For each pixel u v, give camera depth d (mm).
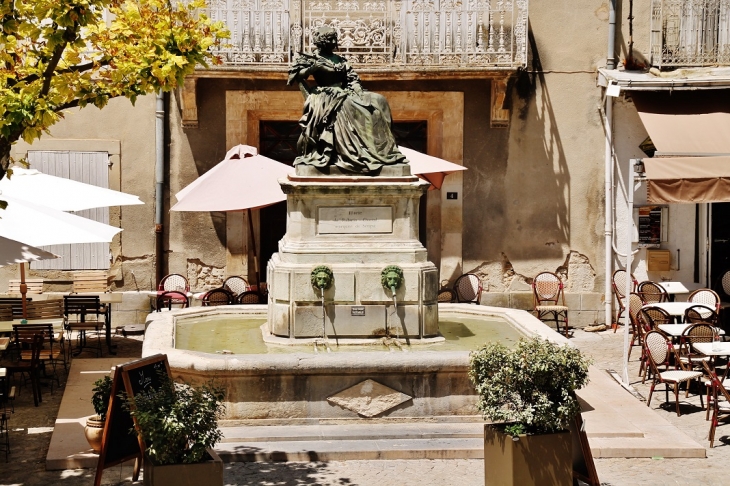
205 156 17031
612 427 10375
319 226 11352
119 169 17000
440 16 16609
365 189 11234
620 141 17188
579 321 17359
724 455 9906
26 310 14148
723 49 16781
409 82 17000
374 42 16500
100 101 8781
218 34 9062
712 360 12000
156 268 17062
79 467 9367
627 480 9117
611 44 17094
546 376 8039
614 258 17359
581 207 17328
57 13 8180
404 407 10250
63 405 11539
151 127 17000
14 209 12156
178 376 10203
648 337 11820
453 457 9578
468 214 17281
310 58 11688
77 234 11969
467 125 17156
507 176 17250
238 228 17094
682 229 17266
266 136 17375
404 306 11289
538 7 17141
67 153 16953
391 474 9133
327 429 10039
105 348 15273
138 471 8891
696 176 13891
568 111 17250
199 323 12977
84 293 16953
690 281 17328
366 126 11430
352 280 11219
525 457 7906
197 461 7738
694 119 16094
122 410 8516
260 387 10109
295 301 11219
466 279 16797
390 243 11375
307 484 8828
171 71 8680
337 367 10055
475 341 11617
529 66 17156
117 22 8922
